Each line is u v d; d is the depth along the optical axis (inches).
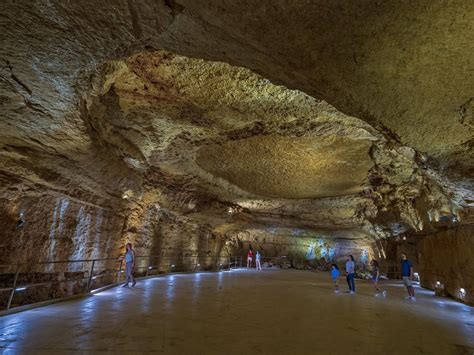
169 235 699.4
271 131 378.9
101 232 461.1
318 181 593.9
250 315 301.7
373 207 743.1
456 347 223.8
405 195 554.9
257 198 711.1
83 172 363.6
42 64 188.4
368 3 120.8
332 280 758.5
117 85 278.5
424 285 604.4
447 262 478.9
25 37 164.9
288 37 146.1
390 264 869.2
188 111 325.1
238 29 146.6
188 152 468.1
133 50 173.9
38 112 243.8
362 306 383.9
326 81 177.2
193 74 260.4
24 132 271.3
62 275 379.9
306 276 839.7
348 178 567.8
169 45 168.9
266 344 209.9
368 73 164.1
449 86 164.4
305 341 221.5
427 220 527.5
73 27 156.3
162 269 668.1
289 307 357.7
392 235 836.6
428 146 227.8
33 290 338.6
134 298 362.3
